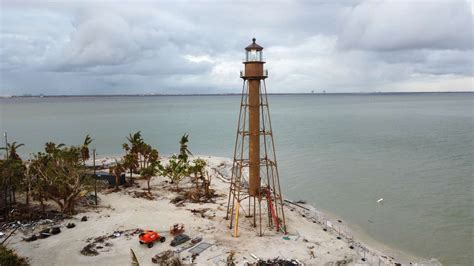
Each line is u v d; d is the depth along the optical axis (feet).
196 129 545.03
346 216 180.04
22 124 609.42
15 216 153.48
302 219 166.71
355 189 224.53
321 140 418.51
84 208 171.42
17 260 101.96
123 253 123.13
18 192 179.63
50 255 121.39
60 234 138.72
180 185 219.41
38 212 160.56
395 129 513.04
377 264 125.90
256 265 113.80
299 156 326.03
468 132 464.24
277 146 379.55
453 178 243.40
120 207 174.60
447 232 159.33
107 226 146.61
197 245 129.08
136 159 235.20
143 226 146.92
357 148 362.74
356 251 133.80
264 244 131.75
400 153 332.60
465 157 308.60
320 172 267.39
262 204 180.75
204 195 196.24
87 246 127.03
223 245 129.80
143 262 117.29
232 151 363.56
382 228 164.76
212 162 291.79
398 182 237.25
